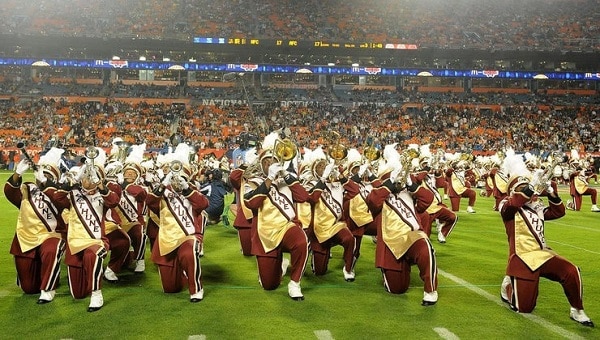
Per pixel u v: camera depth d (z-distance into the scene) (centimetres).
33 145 3572
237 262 897
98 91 4588
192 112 4356
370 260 928
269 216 685
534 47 5122
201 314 610
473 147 3962
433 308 639
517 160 619
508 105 4831
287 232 675
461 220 1473
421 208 677
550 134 4319
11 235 1145
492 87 5228
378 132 4162
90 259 616
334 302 662
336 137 841
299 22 5306
